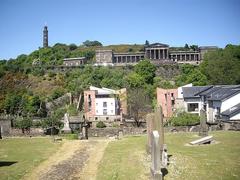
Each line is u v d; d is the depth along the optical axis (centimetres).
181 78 15612
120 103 12581
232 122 7306
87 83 15425
